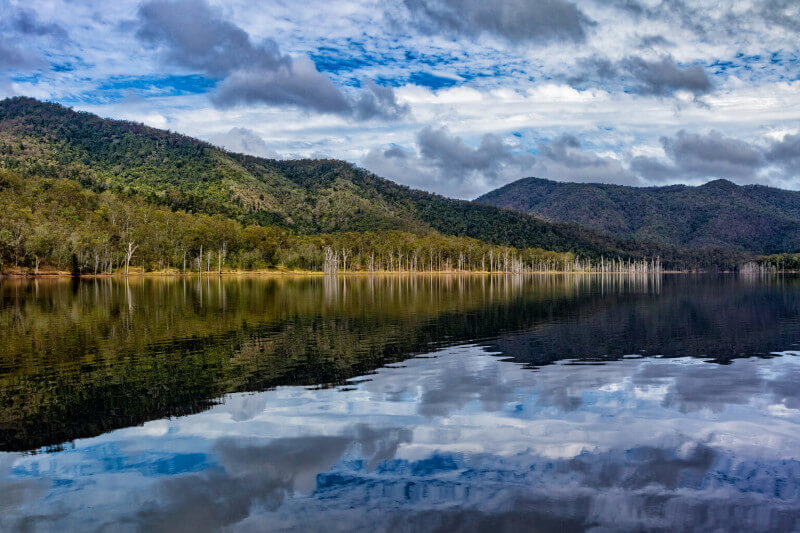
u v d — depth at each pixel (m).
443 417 15.94
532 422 15.40
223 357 26.25
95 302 60.00
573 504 10.34
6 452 13.41
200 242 169.88
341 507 10.26
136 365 24.27
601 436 14.16
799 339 32.16
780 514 9.94
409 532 9.34
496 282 136.75
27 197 166.38
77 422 15.82
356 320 42.56
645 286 116.94
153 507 10.38
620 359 25.61
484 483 11.28
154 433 14.70
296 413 16.45
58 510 10.31
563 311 50.81
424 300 65.62
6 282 108.69
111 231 155.88
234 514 10.04
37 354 27.11
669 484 11.22
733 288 106.19
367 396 18.48
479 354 27.06
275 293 80.19
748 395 18.47
